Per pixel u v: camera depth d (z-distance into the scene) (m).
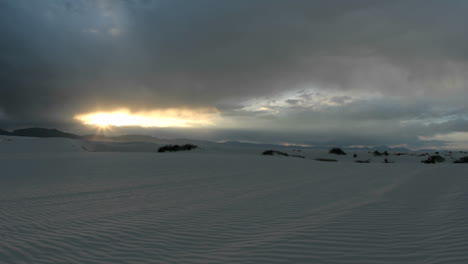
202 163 21.00
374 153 45.03
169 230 5.36
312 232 4.86
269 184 11.09
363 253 3.94
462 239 4.23
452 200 6.76
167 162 21.75
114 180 13.13
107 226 5.72
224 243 4.59
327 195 8.27
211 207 7.16
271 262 3.78
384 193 8.23
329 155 44.22
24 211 7.30
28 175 15.42
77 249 4.54
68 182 12.69
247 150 50.09
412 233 4.63
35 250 4.54
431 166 18.12
